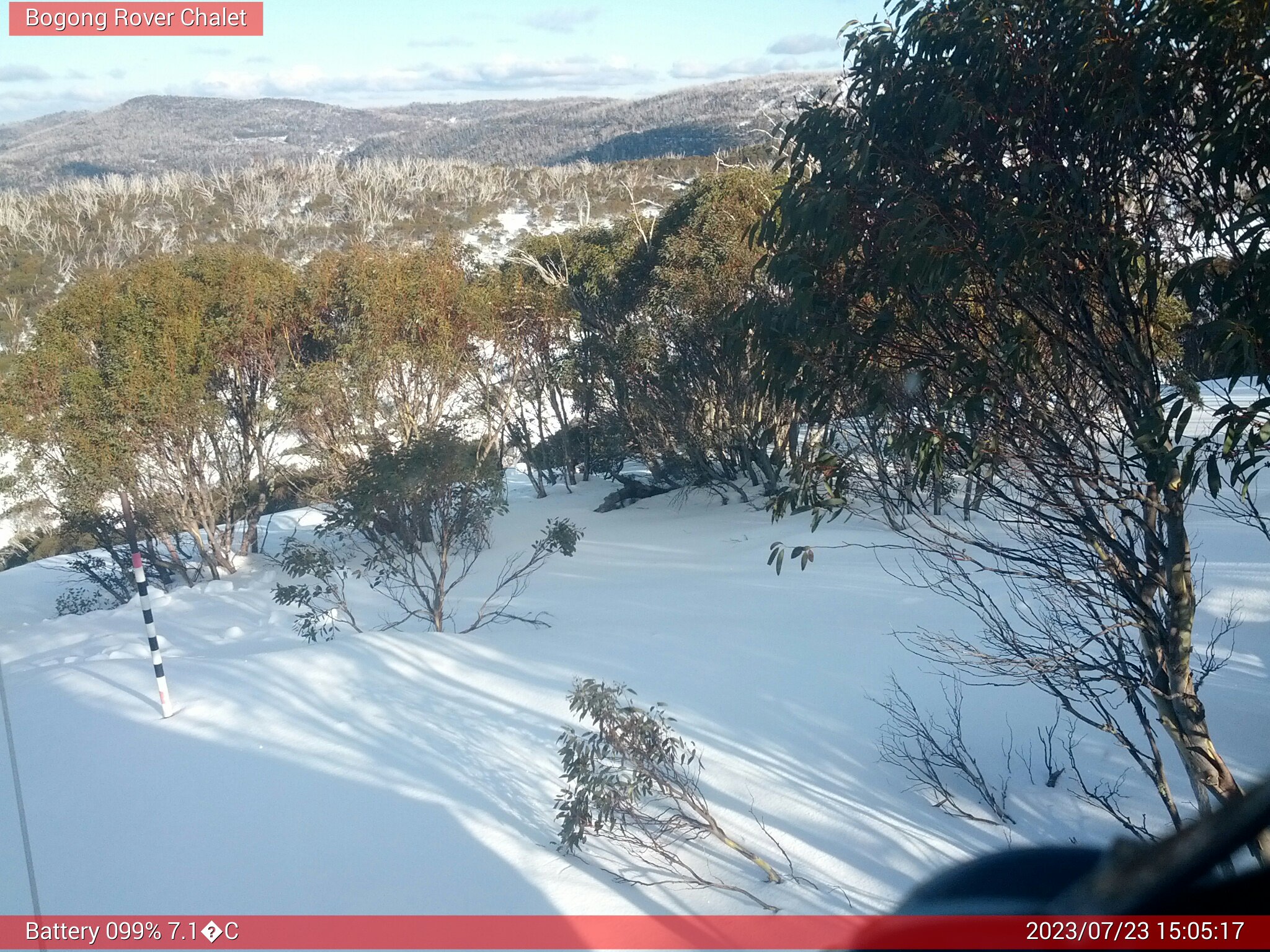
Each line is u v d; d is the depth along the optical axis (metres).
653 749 4.96
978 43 3.50
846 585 11.06
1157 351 3.76
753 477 20.33
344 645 9.34
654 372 20.53
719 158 25.36
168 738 7.38
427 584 14.79
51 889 5.16
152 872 5.22
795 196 3.94
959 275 3.41
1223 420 3.10
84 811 6.19
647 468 25.72
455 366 19.70
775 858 4.84
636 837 4.98
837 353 3.96
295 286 19.89
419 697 7.75
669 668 8.06
